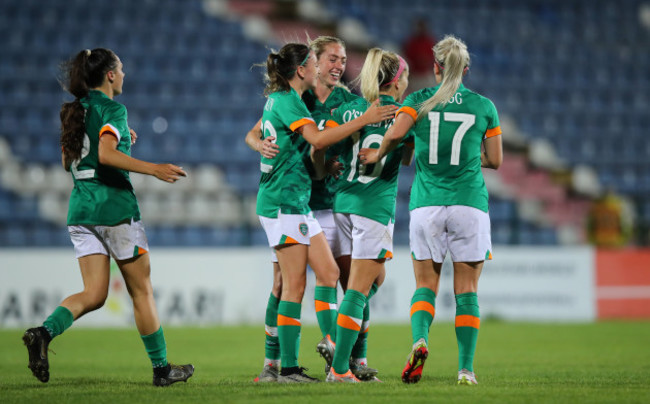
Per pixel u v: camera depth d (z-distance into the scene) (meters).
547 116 74.62
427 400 14.95
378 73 19.52
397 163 19.34
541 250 51.34
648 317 52.69
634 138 74.19
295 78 18.95
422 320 17.98
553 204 67.69
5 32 69.94
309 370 24.05
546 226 64.38
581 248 52.00
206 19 76.38
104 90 18.47
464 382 17.73
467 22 82.06
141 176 59.50
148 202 58.81
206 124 67.25
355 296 18.59
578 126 74.94
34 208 58.12
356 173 19.16
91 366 26.78
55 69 68.50
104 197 17.81
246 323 47.22
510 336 39.59
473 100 18.25
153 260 46.28
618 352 31.89
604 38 83.56
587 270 51.88
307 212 18.97
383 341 36.53
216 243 58.41
